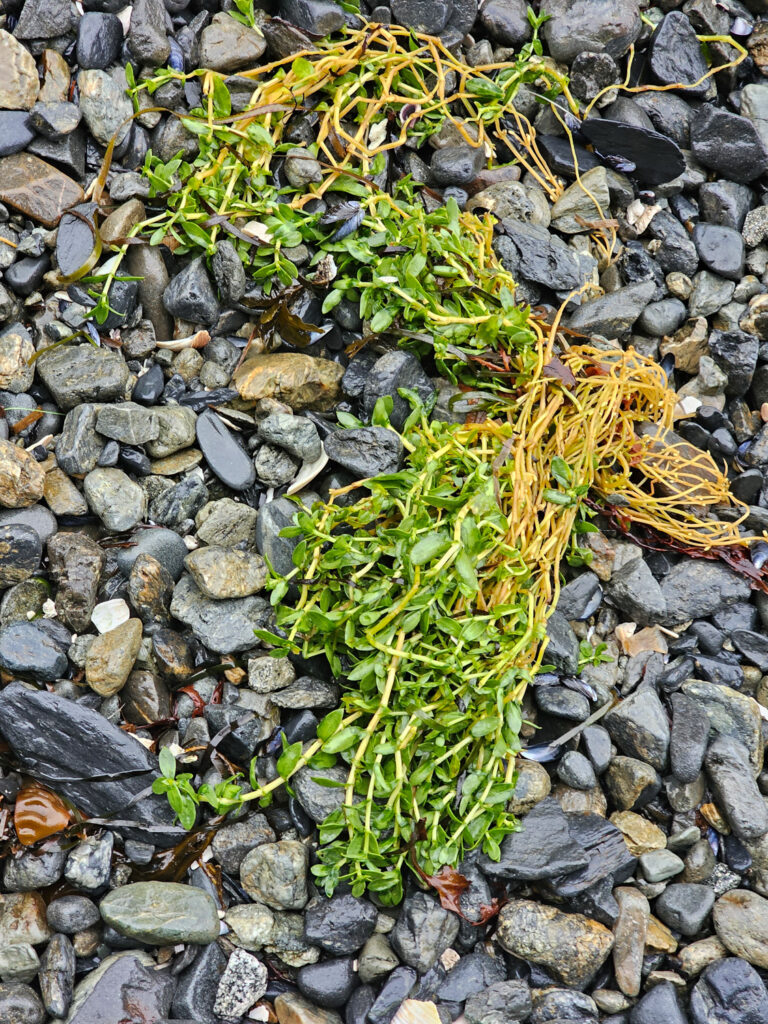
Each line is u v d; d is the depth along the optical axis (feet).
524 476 3.29
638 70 3.87
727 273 3.75
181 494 3.35
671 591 3.50
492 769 3.21
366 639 3.16
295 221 3.42
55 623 3.28
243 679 3.32
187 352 3.44
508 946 3.22
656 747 3.34
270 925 3.19
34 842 3.17
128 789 3.20
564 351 3.48
